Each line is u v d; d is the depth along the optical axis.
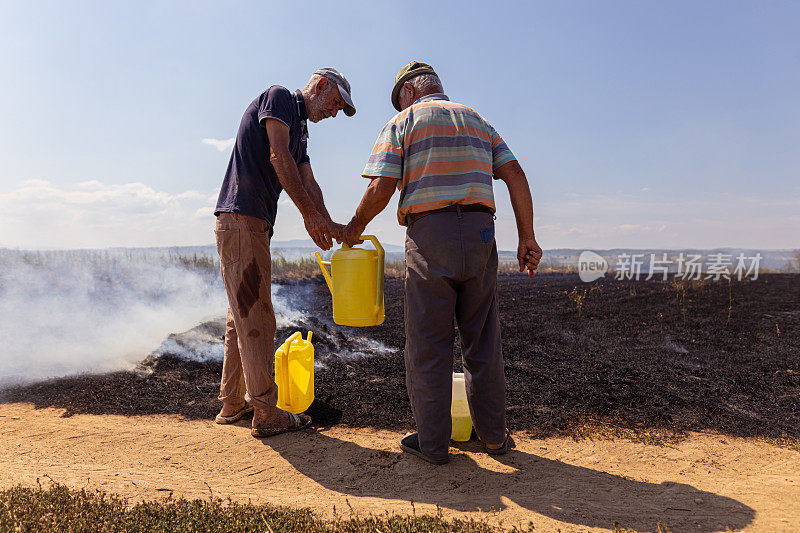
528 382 3.54
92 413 2.92
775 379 3.58
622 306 7.01
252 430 2.58
